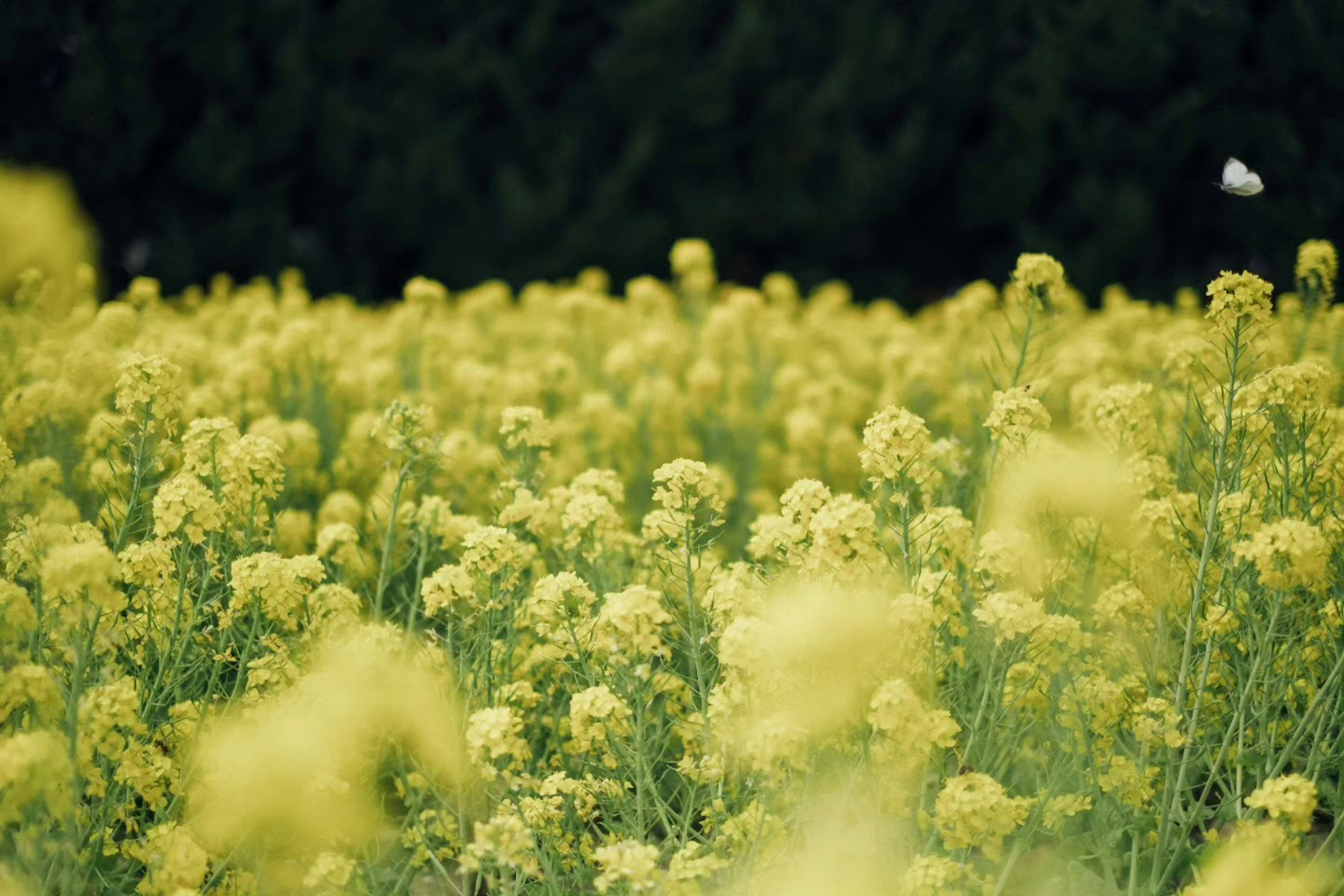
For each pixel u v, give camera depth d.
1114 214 10.12
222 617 2.94
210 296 11.27
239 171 11.05
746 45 11.30
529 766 3.14
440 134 11.41
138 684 2.93
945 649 2.96
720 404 6.00
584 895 2.75
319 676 2.81
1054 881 2.80
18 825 2.60
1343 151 8.43
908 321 9.11
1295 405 2.93
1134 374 5.73
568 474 5.09
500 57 11.41
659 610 2.61
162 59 10.77
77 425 4.30
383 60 11.32
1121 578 3.27
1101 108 10.24
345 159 11.34
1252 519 2.92
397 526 3.65
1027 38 10.83
